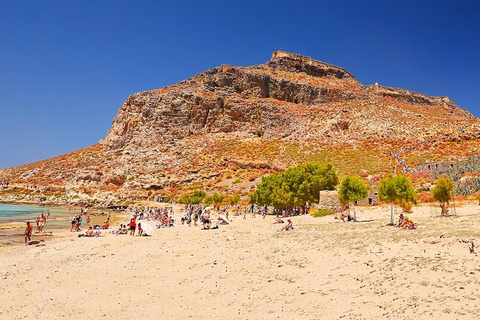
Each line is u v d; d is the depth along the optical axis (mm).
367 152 96625
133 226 35844
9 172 131500
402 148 95188
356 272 15023
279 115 137625
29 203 96250
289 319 10703
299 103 160375
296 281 14875
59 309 12867
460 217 27422
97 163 121125
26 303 13680
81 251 25844
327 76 198875
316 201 51062
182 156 117875
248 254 21281
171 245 27203
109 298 14055
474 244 15820
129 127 138250
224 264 19031
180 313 12039
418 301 10805
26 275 18547
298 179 52344
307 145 111375
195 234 34406
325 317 10578
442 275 12789
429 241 17594
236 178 98938
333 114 135625
